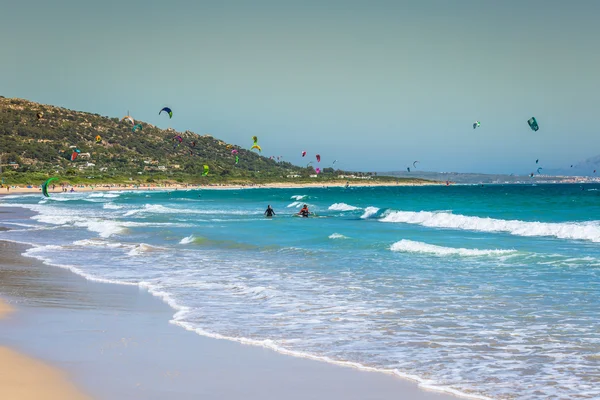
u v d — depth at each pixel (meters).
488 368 9.55
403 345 10.91
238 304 14.63
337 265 21.33
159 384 8.77
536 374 9.23
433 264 21.19
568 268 19.56
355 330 12.02
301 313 13.59
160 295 15.88
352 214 57.12
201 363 9.82
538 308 13.80
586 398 8.24
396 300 14.98
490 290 16.12
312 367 9.64
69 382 8.81
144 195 125.50
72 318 13.16
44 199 97.81
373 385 8.80
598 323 12.30
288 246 27.45
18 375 9.12
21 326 12.39
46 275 19.38
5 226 41.28
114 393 8.37
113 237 32.88
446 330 11.95
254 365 9.73
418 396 8.35
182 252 25.67
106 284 17.66
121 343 11.04
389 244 27.23
